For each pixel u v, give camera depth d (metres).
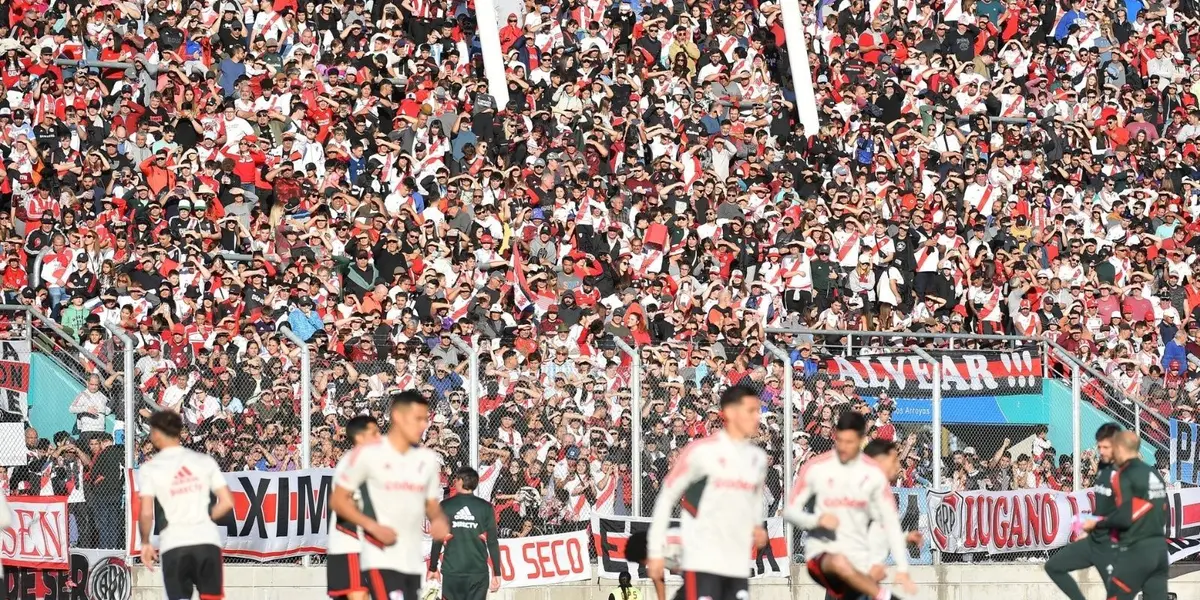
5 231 37.34
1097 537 26.09
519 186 42.22
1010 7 52.84
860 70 49.69
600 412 31.75
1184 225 49.00
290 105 42.50
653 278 40.69
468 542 26.81
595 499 31.50
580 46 48.66
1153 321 44.72
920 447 33.75
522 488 30.98
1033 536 34.75
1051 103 51.69
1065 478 35.34
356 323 35.72
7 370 28.19
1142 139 51.19
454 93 44.97
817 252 42.25
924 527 33.41
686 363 33.09
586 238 42.06
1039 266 45.91
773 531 32.59
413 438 20.48
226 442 29.12
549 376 31.53
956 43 51.69
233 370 29.45
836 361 33.66
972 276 44.31
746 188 46.06
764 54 50.59
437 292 37.53
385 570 20.30
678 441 32.19
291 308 36.38
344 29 45.88
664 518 19.03
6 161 38.62
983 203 46.88
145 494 22.08
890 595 26.38
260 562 29.42
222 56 43.56
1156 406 36.72
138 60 42.19
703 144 46.03
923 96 49.62
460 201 41.09
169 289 35.53
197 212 39.66
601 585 31.47
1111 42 54.06
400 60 45.72
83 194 39.06
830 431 33.09
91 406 28.67
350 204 40.81
